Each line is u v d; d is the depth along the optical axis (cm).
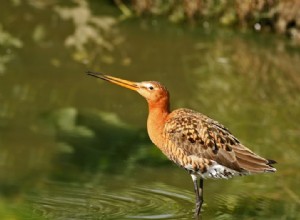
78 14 1897
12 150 1280
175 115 1118
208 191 1181
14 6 1914
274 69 1667
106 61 1662
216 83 1588
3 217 1052
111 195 1140
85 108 1455
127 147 1320
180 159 1102
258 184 1209
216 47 1766
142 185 1181
